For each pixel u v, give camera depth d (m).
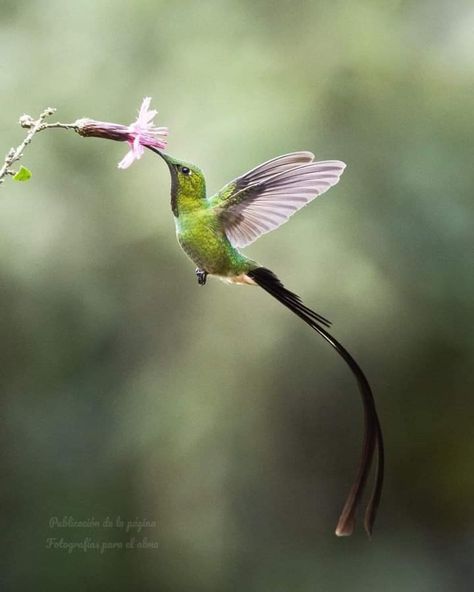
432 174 11.02
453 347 11.08
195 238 4.55
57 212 10.67
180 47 11.27
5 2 11.41
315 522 11.54
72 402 11.28
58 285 10.78
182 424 10.82
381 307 10.54
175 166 4.55
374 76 11.27
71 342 11.05
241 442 10.91
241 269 4.55
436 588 12.44
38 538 11.23
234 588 11.16
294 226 10.48
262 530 11.28
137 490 11.14
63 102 11.00
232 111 10.80
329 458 11.43
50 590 11.13
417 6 11.80
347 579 11.82
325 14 11.46
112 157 10.81
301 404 10.98
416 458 12.64
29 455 11.33
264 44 11.30
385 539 12.63
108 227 10.81
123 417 11.04
